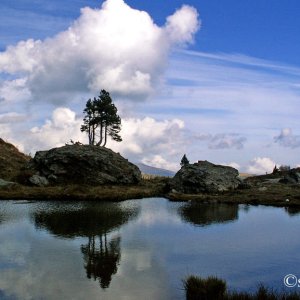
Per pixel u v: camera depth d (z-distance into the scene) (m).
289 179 98.38
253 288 19.59
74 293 18.70
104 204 54.81
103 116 106.62
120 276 21.34
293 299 16.62
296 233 34.09
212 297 17.30
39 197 60.38
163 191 76.06
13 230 33.75
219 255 26.20
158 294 18.67
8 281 20.31
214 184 73.81
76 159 76.31
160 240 30.66
